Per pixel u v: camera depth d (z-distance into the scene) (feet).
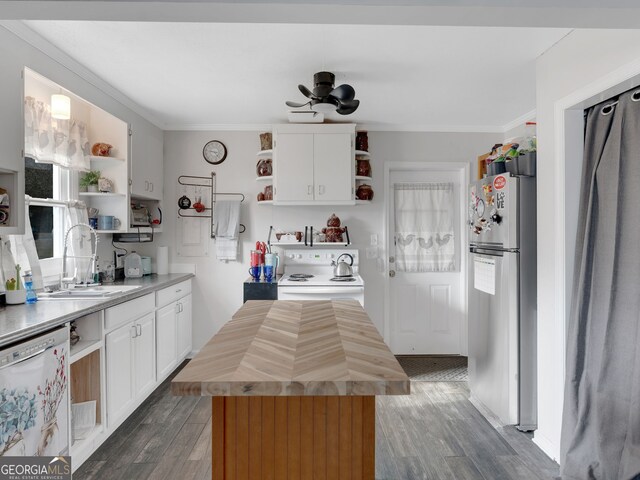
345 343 4.97
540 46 8.07
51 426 6.54
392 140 14.14
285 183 12.97
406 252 14.52
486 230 9.87
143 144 12.32
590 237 7.05
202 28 7.41
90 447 7.93
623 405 6.35
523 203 8.91
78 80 9.14
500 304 9.17
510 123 13.74
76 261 9.83
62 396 6.86
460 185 14.51
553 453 7.97
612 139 6.69
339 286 12.17
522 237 8.91
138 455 8.10
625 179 6.39
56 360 6.69
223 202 13.62
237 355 4.49
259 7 4.83
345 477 4.57
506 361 9.04
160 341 11.24
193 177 13.99
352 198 13.01
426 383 11.99
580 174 7.66
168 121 13.52
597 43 6.77
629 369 6.27
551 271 8.05
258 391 3.71
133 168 11.58
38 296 8.63
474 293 10.65
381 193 14.15
